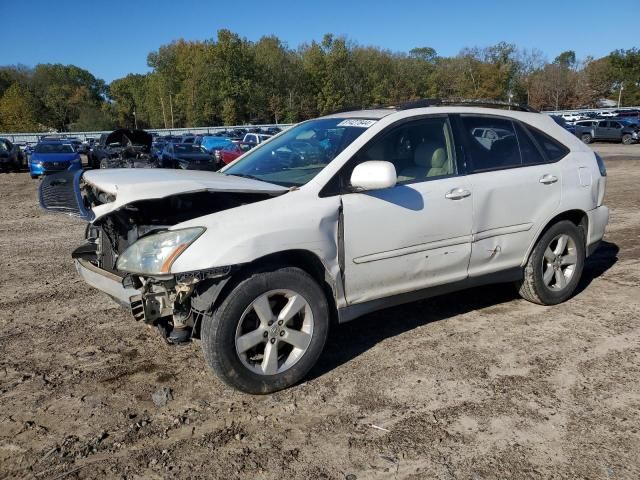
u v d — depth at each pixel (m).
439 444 2.98
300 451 2.94
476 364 3.88
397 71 85.62
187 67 85.00
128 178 3.68
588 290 5.45
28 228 9.58
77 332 4.57
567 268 5.03
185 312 3.42
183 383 3.68
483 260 4.40
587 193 4.99
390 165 3.49
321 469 2.79
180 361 4.01
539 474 2.73
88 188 4.01
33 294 5.61
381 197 3.80
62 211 3.75
